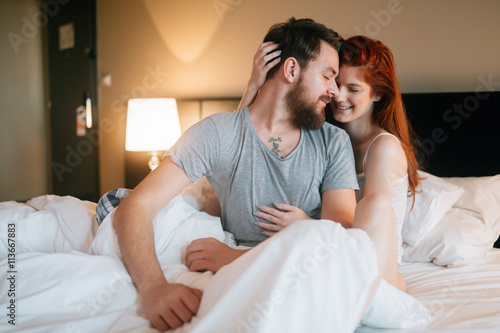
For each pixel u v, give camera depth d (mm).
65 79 4043
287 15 2986
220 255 1105
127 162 3572
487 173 2342
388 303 953
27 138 4359
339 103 1518
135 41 3611
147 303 922
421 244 1772
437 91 2559
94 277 1004
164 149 3072
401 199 1511
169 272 1076
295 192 1294
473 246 1710
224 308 794
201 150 1248
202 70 3346
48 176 4512
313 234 826
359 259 820
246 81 3184
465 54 2488
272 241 835
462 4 2477
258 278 810
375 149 1448
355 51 1452
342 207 1270
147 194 1158
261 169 1290
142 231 1076
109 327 908
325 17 2848
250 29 3139
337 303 790
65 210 1418
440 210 1795
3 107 4184
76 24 3852
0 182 4195
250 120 1318
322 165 1312
